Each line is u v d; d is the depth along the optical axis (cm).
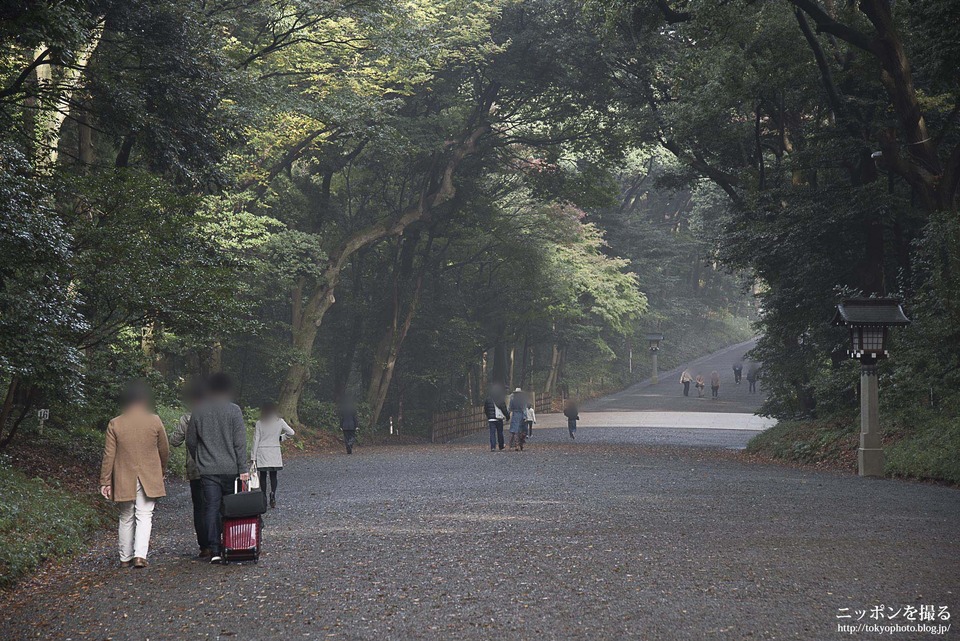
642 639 577
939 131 2106
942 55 1775
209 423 900
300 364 3219
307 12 2275
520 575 782
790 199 2375
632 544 933
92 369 1711
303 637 607
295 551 941
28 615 702
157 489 896
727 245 2548
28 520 1001
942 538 962
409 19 2486
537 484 1602
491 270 4509
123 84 1684
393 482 1717
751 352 3075
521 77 3216
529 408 3509
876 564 811
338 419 3644
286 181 3584
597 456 2369
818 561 827
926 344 1909
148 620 669
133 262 1389
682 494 1419
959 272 1873
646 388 6384
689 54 2395
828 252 2323
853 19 2189
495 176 4316
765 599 676
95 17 1692
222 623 652
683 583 737
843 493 1422
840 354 2527
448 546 944
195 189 1859
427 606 679
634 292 5097
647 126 2894
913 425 1923
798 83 2400
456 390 4856
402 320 4072
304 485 1722
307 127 2670
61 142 2172
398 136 2678
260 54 2319
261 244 2714
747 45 2270
